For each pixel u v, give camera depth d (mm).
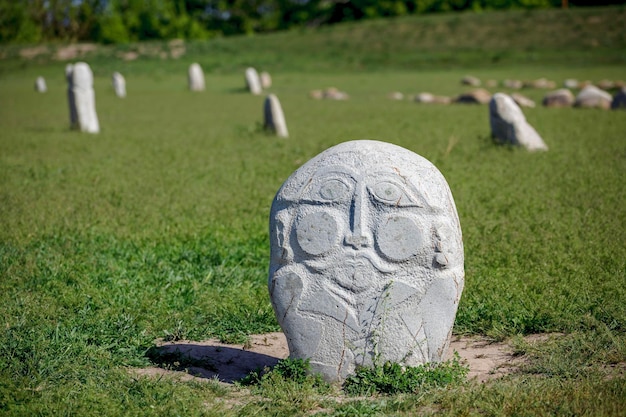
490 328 6145
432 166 5230
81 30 66938
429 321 5043
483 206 10016
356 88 32906
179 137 17672
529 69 39656
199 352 5848
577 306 6262
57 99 29312
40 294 6945
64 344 5605
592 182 11258
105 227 9320
